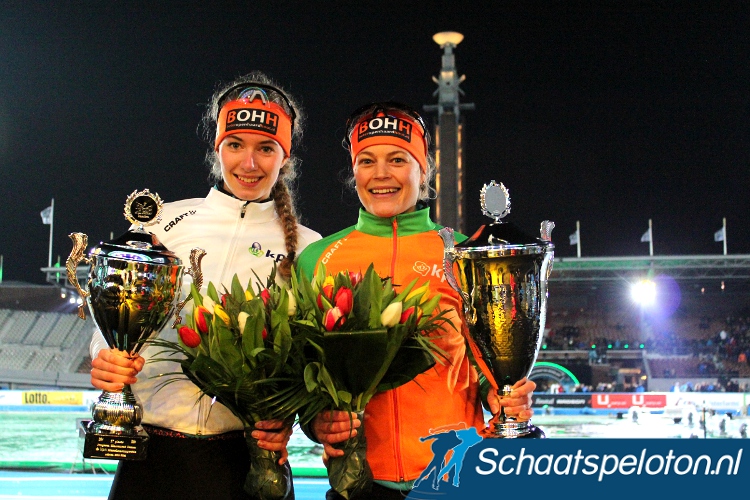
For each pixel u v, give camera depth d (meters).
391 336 1.90
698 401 13.37
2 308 26.33
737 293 27.97
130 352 2.24
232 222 2.83
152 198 2.39
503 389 2.19
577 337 27.30
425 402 2.38
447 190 20.98
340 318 1.88
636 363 24.66
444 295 2.49
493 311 2.15
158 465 2.52
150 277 2.20
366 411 2.40
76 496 7.95
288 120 2.87
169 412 2.56
